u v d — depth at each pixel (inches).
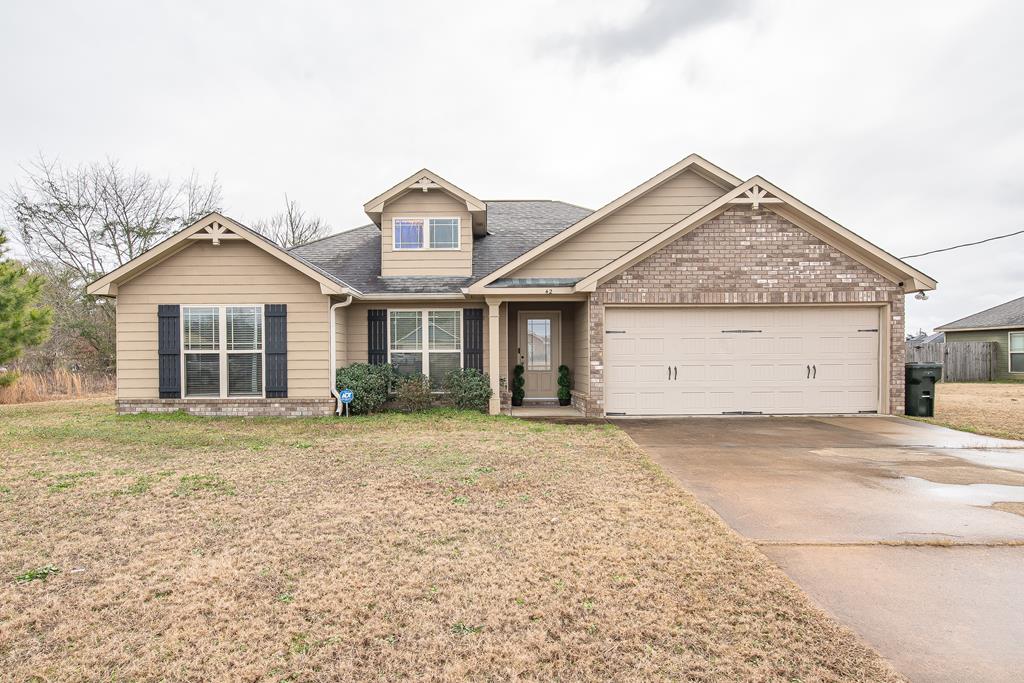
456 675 103.0
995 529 180.2
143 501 212.8
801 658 107.8
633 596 133.7
